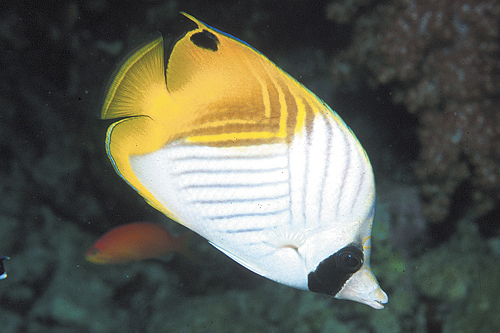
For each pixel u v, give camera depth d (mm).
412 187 1182
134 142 486
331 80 1251
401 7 1086
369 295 508
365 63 1162
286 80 489
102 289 1257
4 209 1319
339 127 493
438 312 985
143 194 492
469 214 1148
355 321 1010
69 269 1275
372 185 498
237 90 488
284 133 492
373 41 1133
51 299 1180
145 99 482
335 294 510
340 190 496
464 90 1011
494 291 906
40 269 1247
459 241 1119
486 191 1041
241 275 1216
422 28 1038
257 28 1243
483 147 1002
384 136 1276
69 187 1344
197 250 1156
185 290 1272
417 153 1215
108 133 482
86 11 1123
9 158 1391
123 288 1283
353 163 495
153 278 1287
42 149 1390
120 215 1293
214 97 488
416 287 1025
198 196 494
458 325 925
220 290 1245
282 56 1316
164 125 486
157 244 976
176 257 1269
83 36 1157
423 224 1138
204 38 483
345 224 500
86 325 1157
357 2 1139
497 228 1113
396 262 1043
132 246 949
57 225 1375
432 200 1083
